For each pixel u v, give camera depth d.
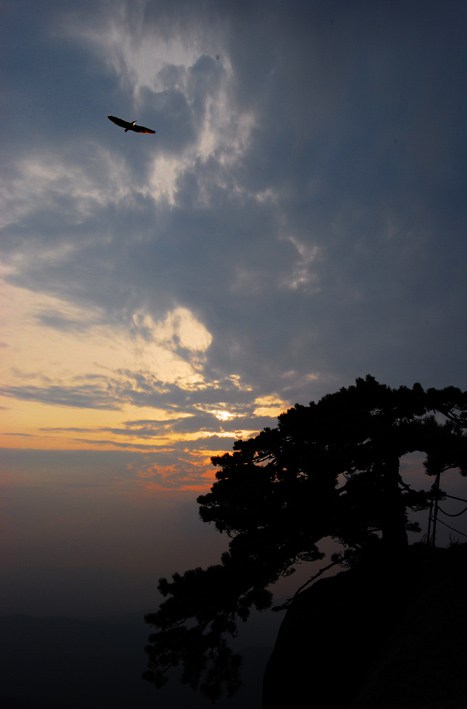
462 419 22.53
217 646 21.00
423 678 12.69
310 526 21.88
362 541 22.33
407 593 19.83
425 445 21.33
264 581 22.02
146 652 21.38
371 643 18.89
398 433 21.42
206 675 20.53
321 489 21.62
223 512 22.92
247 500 22.42
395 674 13.70
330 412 22.52
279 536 21.86
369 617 20.02
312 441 22.75
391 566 21.00
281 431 23.44
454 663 12.55
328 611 21.50
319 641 20.45
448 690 11.52
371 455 21.70
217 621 21.70
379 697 13.02
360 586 21.86
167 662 21.17
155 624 21.66
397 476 22.31
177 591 22.05
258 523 22.39
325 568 22.75
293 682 19.92
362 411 22.09
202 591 21.58
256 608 21.55
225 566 21.98
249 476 22.95
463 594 16.11
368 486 21.77
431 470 21.45
